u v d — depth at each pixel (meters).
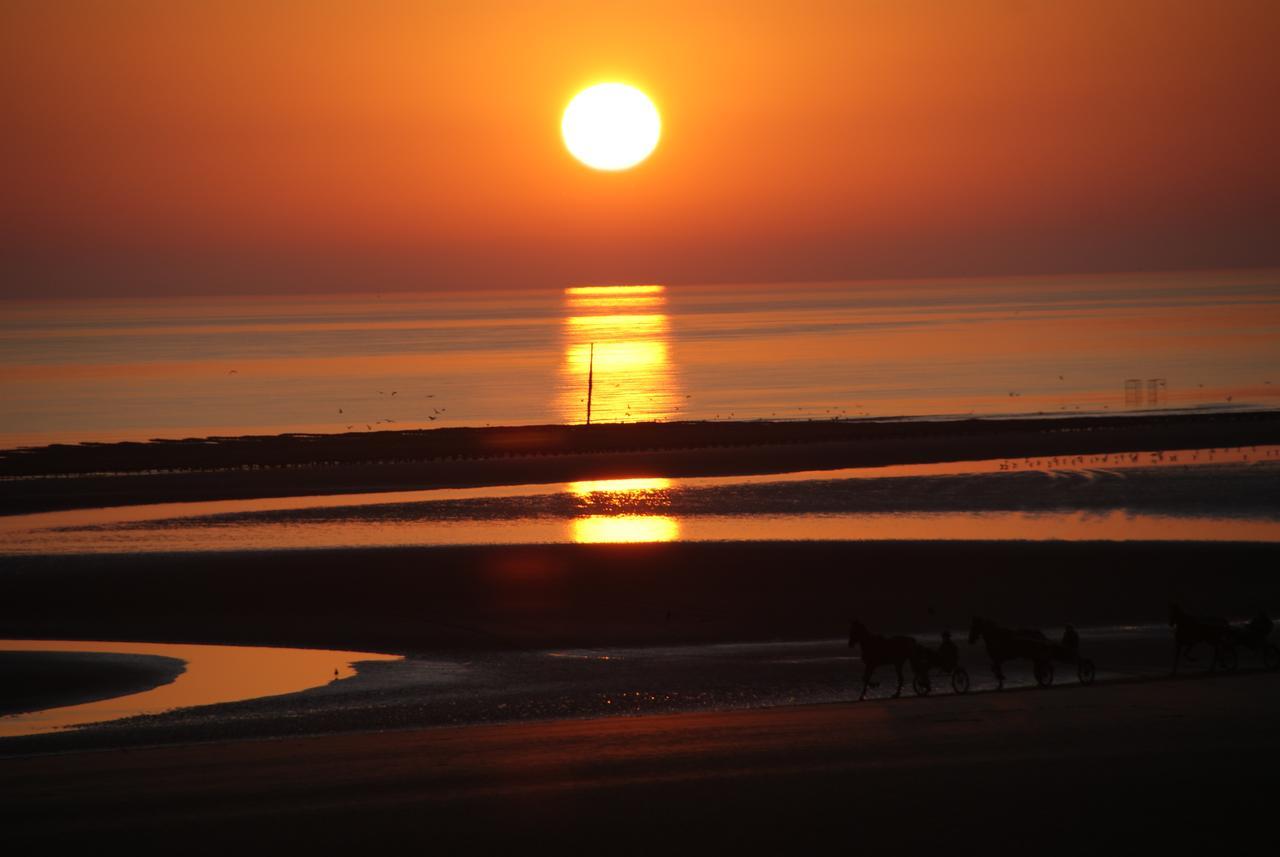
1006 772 46.62
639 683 73.75
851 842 40.06
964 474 172.62
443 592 101.25
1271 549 111.81
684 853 39.41
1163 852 38.78
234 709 69.56
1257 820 41.12
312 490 170.38
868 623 91.75
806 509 147.75
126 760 52.00
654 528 137.38
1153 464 177.88
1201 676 67.38
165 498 164.62
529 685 73.88
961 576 104.75
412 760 50.81
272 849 40.25
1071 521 136.00
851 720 56.16
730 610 95.44
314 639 88.56
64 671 79.69
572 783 46.69
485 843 40.53
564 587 102.62
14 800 45.91
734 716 58.16
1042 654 66.25
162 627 92.25
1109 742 50.44
